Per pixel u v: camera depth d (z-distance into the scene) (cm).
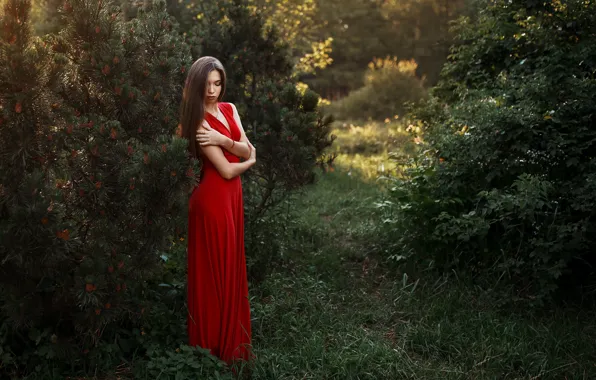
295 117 429
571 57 491
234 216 331
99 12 306
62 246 269
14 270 284
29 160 277
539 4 520
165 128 323
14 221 259
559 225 426
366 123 1512
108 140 282
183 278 420
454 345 365
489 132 467
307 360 341
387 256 526
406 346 368
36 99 272
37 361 304
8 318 296
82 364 315
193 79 312
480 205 474
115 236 291
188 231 329
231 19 511
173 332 347
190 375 305
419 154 575
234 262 328
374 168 911
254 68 488
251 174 453
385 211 590
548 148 440
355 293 452
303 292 433
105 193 282
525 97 485
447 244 475
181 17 783
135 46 318
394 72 1738
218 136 315
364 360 339
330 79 2495
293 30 1131
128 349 330
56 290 298
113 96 300
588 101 450
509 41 576
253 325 382
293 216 522
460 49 662
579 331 379
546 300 420
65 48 307
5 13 266
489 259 462
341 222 646
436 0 2616
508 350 352
